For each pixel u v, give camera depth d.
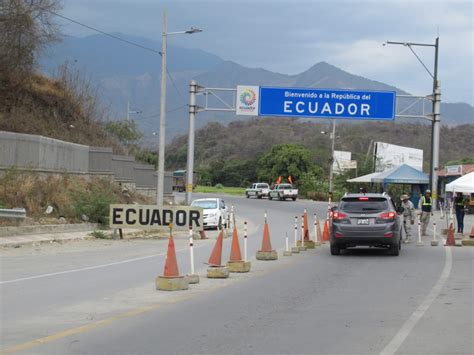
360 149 111.81
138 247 22.16
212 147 134.12
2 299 11.30
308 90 36.94
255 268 16.17
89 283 13.31
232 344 8.03
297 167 88.12
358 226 18.78
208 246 22.64
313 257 18.98
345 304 10.95
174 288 12.35
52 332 8.66
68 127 42.31
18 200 26.80
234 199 69.81
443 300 11.35
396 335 8.52
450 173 54.31
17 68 38.12
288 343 8.09
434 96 36.59
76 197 29.95
